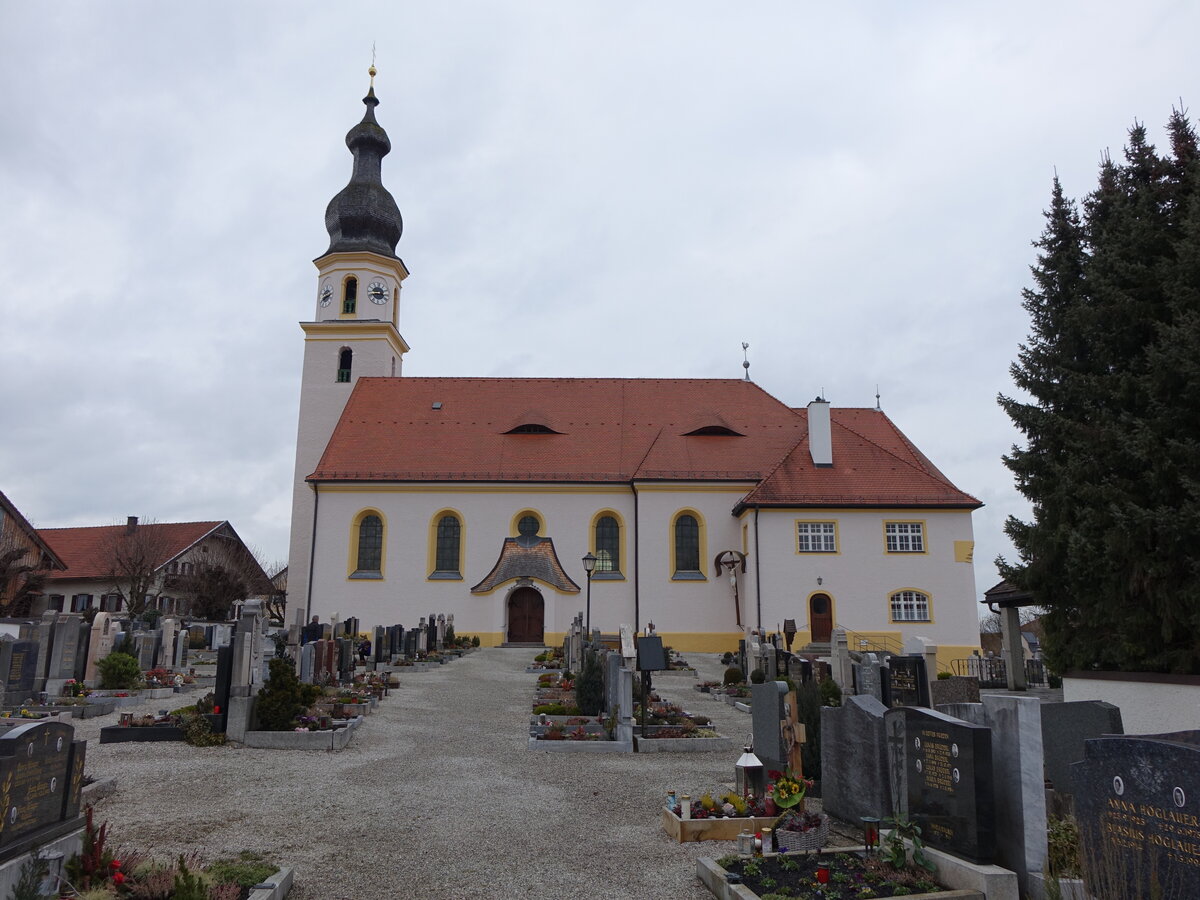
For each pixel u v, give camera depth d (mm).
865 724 11461
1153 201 18156
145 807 12281
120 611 59812
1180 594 15617
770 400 49438
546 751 16953
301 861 10000
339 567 43406
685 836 10906
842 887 8695
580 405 49000
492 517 44188
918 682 19672
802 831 9922
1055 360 18766
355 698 21828
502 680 28281
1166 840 7070
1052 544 17719
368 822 11680
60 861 7977
